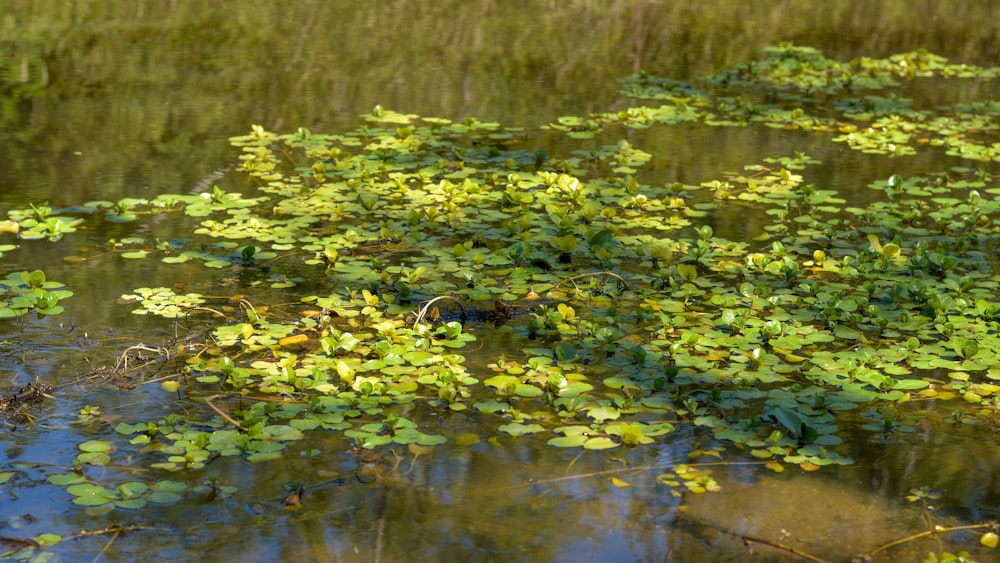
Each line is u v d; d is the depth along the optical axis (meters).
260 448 3.27
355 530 2.88
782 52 10.75
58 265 4.79
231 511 2.95
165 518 2.90
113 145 6.81
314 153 6.81
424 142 7.16
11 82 8.27
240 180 6.21
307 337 4.08
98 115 7.50
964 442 3.47
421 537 2.85
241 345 4.00
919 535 2.94
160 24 10.80
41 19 10.78
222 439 3.31
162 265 4.85
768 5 13.91
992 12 13.85
